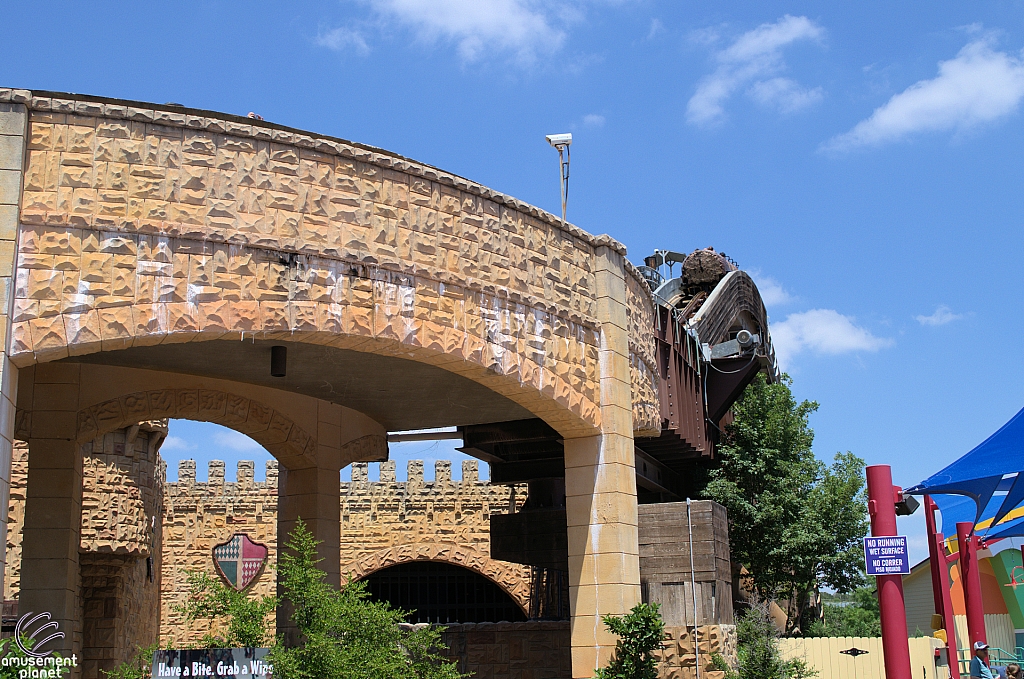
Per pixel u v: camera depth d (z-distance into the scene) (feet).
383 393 62.80
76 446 52.80
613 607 51.93
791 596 84.12
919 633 106.52
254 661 40.52
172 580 114.52
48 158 39.09
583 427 54.13
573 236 55.72
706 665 53.78
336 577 62.80
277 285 42.50
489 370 48.96
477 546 120.26
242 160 42.63
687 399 71.36
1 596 35.73
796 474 81.76
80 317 38.34
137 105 40.78
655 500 80.69
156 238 40.37
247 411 59.93
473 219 49.65
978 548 77.20
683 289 88.84
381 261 45.42
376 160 45.91
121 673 43.29
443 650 71.41
